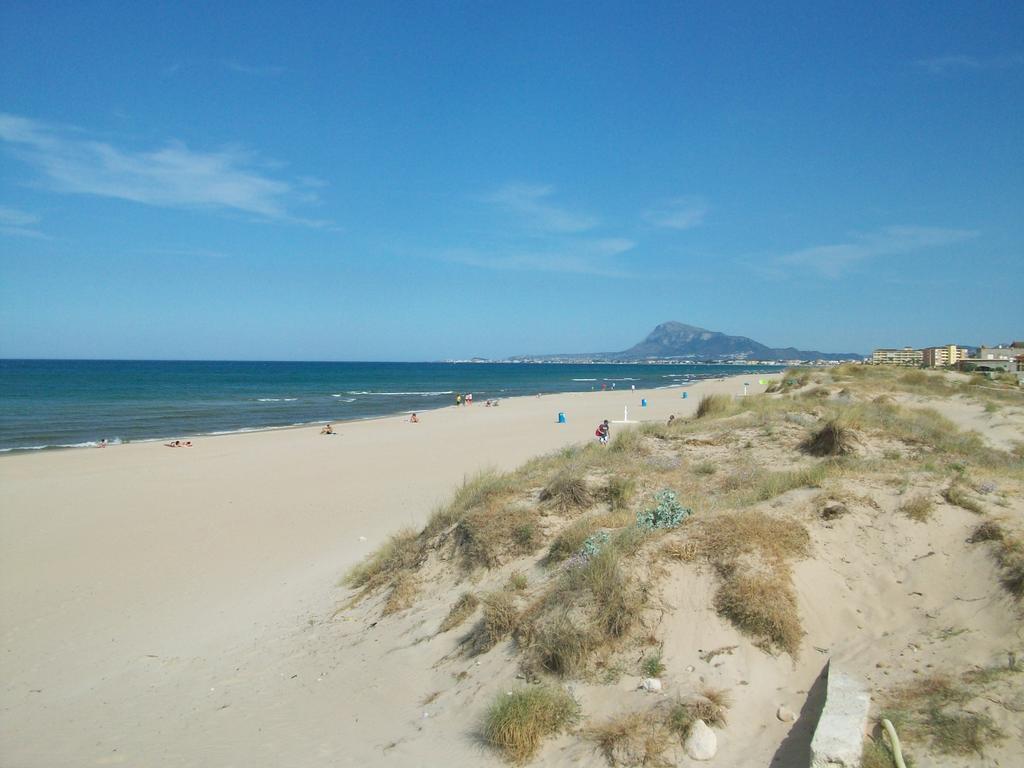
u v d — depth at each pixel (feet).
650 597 20.71
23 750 21.35
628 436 47.24
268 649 28.76
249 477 70.13
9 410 153.89
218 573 39.99
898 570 21.04
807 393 75.92
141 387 250.16
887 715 15.37
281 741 20.21
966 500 23.50
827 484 26.91
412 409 165.89
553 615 21.16
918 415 59.98
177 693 25.23
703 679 17.81
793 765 14.80
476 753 17.43
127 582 38.65
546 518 31.53
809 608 19.90
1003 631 17.35
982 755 13.79
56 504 58.18
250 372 458.09
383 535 46.73
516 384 324.19
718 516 24.62
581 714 17.81
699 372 574.97
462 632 24.70
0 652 29.89
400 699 21.68
